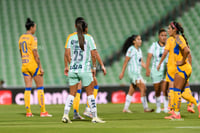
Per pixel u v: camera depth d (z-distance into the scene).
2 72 66.81
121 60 66.88
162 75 30.97
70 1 85.31
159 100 31.38
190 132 15.43
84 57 20.80
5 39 75.62
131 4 81.75
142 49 67.88
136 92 47.69
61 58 69.50
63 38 74.88
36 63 27.70
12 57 70.75
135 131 16.05
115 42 71.44
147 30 71.31
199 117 24.22
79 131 16.23
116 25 76.19
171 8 73.94
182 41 22.38
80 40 20.62
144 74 58.06
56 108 37.75
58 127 18.12
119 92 48.12
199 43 66.81
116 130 16.50
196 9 74.75
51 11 82.88
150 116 27.02
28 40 27.61
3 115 29.12
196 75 60.25
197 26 71.00
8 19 81.25
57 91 47.66
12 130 16.73
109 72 64.44
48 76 64.75
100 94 47.81
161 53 30.94
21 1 86.25
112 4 82.62
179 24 23.27
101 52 67.44
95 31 75.00
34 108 38.12
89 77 20.95
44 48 72.19
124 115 28.22
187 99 24.36
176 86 23.39
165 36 30.95
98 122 21.44
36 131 16.33
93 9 82.06
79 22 20.94
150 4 80.56
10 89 47.53
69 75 21.19
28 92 27.88
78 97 24.62
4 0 86.12
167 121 22.27
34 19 80.69
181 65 22.92
